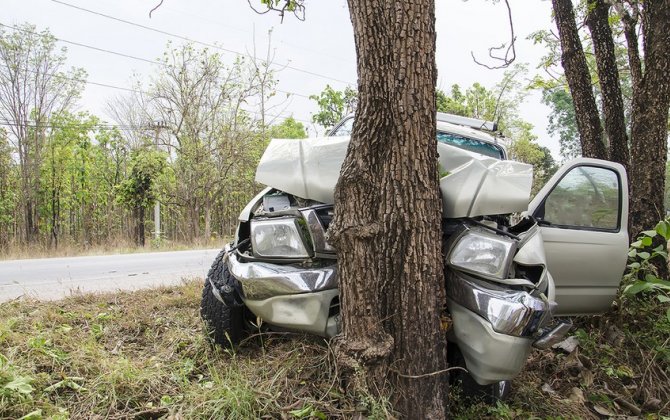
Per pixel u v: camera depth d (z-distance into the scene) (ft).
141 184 72.90
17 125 78.64
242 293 10.71
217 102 74.54
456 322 9.57
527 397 11.10
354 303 8.68
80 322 13.34
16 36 75.77
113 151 98.17
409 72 8.69
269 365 10.03
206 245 61.41
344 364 8.58
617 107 20.58
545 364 12.81
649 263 16.25
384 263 8.84
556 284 13.08
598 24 20.83
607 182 14.21
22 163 79.97
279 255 10.03
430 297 8.95
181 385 9.61
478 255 9.45
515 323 8.79
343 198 8.89
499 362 8.93
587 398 11.87
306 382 9.43
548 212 13.32
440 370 8.97
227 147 73.56
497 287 9.35
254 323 11.21
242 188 76.43
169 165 74.49
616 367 13.23
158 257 39.19
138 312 14.28
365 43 8.75
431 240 9.00
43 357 10.31
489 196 9.81
